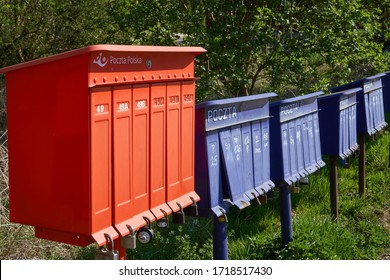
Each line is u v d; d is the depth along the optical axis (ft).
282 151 18.03
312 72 27.73
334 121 22.34
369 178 28.96
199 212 14.78
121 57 11.76
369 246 21.48
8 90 11.90
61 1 31.17
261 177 16.84
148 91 12.61
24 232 19.42
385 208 25.90
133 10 26.73
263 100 16.81
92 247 19.51
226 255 15.94
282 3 26.84
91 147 11.18
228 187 15.15
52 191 11.65
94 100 11.20
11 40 30.73
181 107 13.74
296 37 26.99
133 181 12.31
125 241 12.08
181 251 18.86
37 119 11.68
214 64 26.66
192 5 27.04
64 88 11.32
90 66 11.07
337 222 23.21
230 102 14.80
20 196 11.99
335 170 23.17
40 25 31.78
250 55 27.35
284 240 19.71
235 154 15.57
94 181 11.30
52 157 11.58
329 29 27.12
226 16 26.66
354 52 27.81
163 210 13.10
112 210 11.82
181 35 27.55
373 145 32.68
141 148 12.49
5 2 30.63
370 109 26.81
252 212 23.36
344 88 26.22
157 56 12.79
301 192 25.50
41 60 11.41
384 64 29.84
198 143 14.61
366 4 30.66
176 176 13.67
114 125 11.70
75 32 32.09
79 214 11.41
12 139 11.95
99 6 31.17
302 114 19.47
